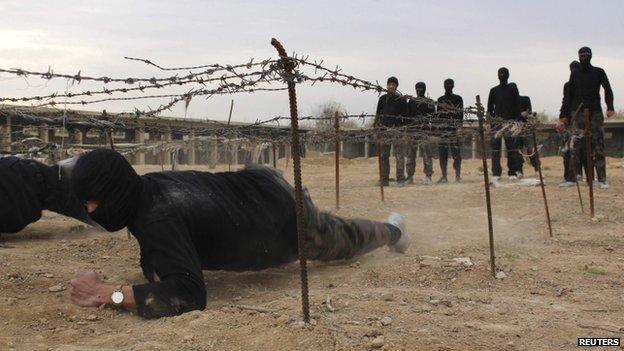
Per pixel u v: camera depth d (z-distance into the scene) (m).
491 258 5.35
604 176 12.73
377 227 5.68
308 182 16.05
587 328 4.06
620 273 5.53
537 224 8.32
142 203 4.19
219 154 11.48
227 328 3.74
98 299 4.26
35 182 6.88
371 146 34.12
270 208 4.67
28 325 4.00
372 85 4.94
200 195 4.39
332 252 5.24
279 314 4.02
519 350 3.63
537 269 5.59
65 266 5.61
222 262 4.60
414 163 15.19
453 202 10.71
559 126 12.49
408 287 5.03
